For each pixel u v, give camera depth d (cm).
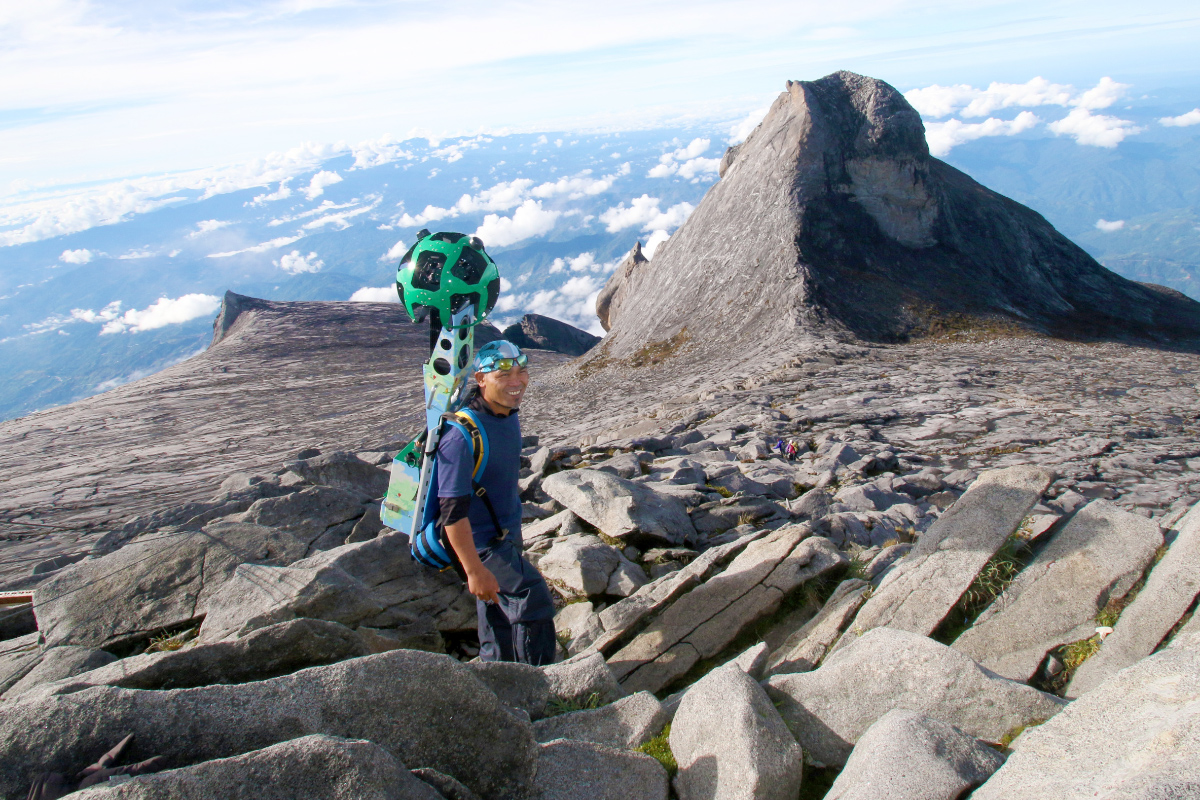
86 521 1586
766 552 475
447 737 262
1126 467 973
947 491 862
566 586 518
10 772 224
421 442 391
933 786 226
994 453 1098
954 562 383
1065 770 210
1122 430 1205
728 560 500
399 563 488
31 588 578
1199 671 224
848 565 463
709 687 302
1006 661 343
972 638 357
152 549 518
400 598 466
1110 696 235
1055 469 973
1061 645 340
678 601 457
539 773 272
